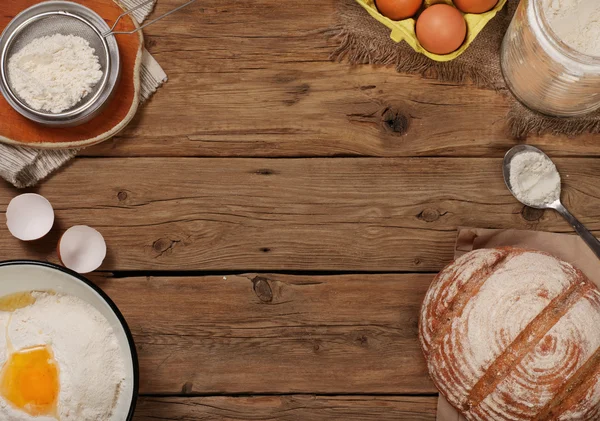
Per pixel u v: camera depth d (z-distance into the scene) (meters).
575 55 0.82
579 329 0.84
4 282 0.87
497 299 0.85
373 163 0.94
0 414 0.87
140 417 0.92
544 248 0.92
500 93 0.94
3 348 0.87
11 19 0.93
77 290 0.86
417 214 0.94
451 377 0.86
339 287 0.93
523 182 0.93
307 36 0.94
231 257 0.94
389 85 0.94
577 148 0.94
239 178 0.94
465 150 0.94
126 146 0.94
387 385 0.92
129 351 0.83
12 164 0.91
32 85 0.90
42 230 0.91
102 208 0.94
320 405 0.92
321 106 0.94
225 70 0.94
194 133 0.94
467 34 0.89
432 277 0.93
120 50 0.92
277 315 0.93
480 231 0.92
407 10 0.88
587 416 0.85
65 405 0.86
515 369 0.84
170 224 0.94
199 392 0.92
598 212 0.94
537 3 0.83
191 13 0.94
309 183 0.94
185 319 0.93
